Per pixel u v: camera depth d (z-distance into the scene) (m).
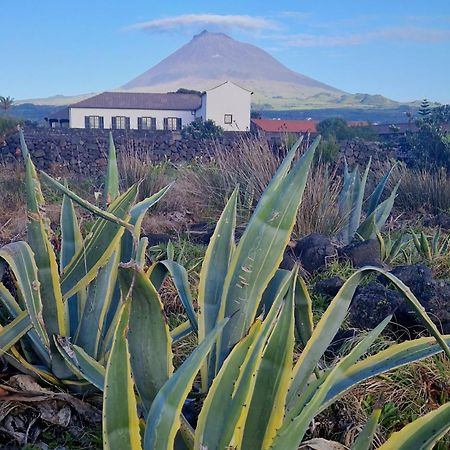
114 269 3.03
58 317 2.78
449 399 3.16
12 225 7.22
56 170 14.65
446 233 7.26
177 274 2.82
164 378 2.17
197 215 7.90
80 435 2.81
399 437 1.93
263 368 1.97
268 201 2.31
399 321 3.95
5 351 2.76
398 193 9.35
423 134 14.48
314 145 2.30
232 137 17.78
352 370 2.19
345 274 5.13
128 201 2.96
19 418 2.80
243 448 1.96
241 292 2.31
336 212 6.76
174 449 2.13
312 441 2.54
